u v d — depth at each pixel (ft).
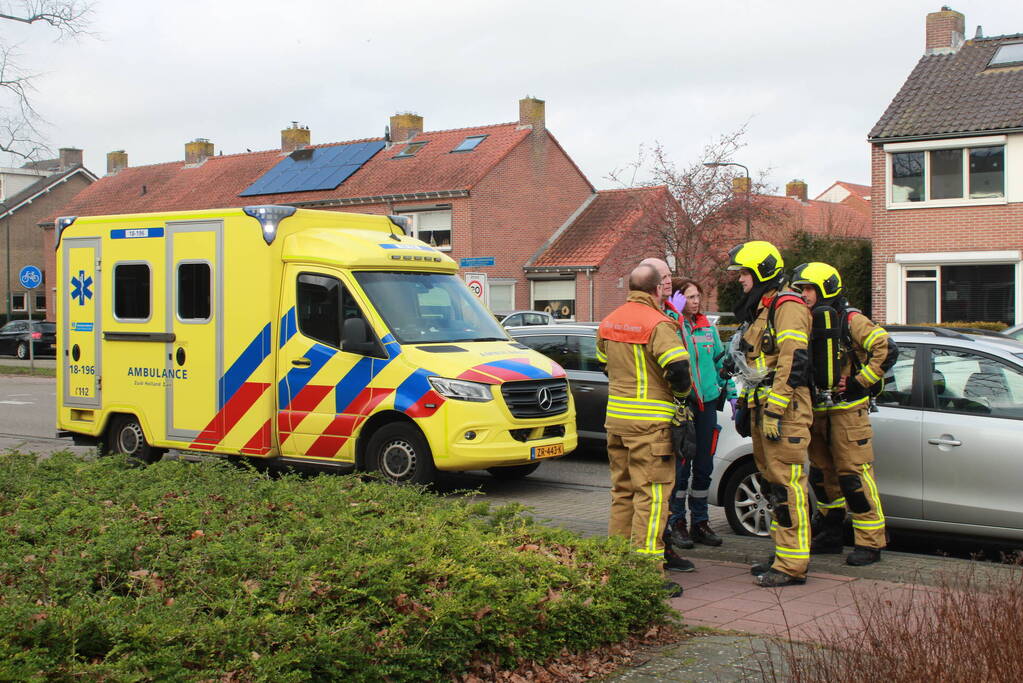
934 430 24.06
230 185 146.72
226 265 34.96
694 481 25.35
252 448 34.45
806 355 20.54
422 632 14.70
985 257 87.45
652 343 20.25
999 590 14.03
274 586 15.46
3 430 53.88
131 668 12.50
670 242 108.58
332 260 33.55
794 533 20.99
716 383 25.22
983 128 86.43
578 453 44.42
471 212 121.29
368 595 15.23
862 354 22.29
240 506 21.81
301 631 13.87
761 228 118.32
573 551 19.48
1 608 13.30
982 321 88.58
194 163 160.04
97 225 38.32
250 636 13.55
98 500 22.47
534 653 15.87
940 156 89.86
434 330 34.04
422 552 17.30
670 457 20.59
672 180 107.14
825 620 18.33
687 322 25.04
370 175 132.77
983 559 24.38
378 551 17.15
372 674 13.91
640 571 18.10
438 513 21.12
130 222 37.35
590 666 16.12
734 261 21.48
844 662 13.00
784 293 20.94
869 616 15.39
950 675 12.17
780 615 18.86
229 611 14.38
